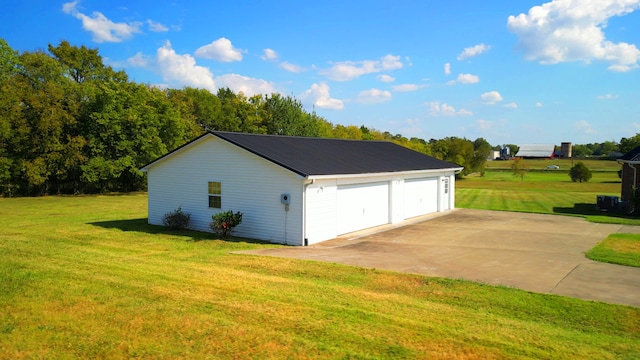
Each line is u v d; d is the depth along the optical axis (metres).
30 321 7.46
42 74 39.62
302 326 7.18
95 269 11.13
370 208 19.25
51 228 19.12
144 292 9.05
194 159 18.66
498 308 8.16
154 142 42.16
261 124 56.59
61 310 7.98
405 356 6.12
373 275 10.59
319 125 59.34
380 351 6.28
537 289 9.43
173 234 17.56
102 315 7.72
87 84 41.19
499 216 23.09
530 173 79.38
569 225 19.61
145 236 17.06
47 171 37.53
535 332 6.96
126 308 8.07
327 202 16.45
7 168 35.66
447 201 26.47
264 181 16.28
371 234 17.53
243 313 7.78
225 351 6.31
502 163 109.75
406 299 8.66
